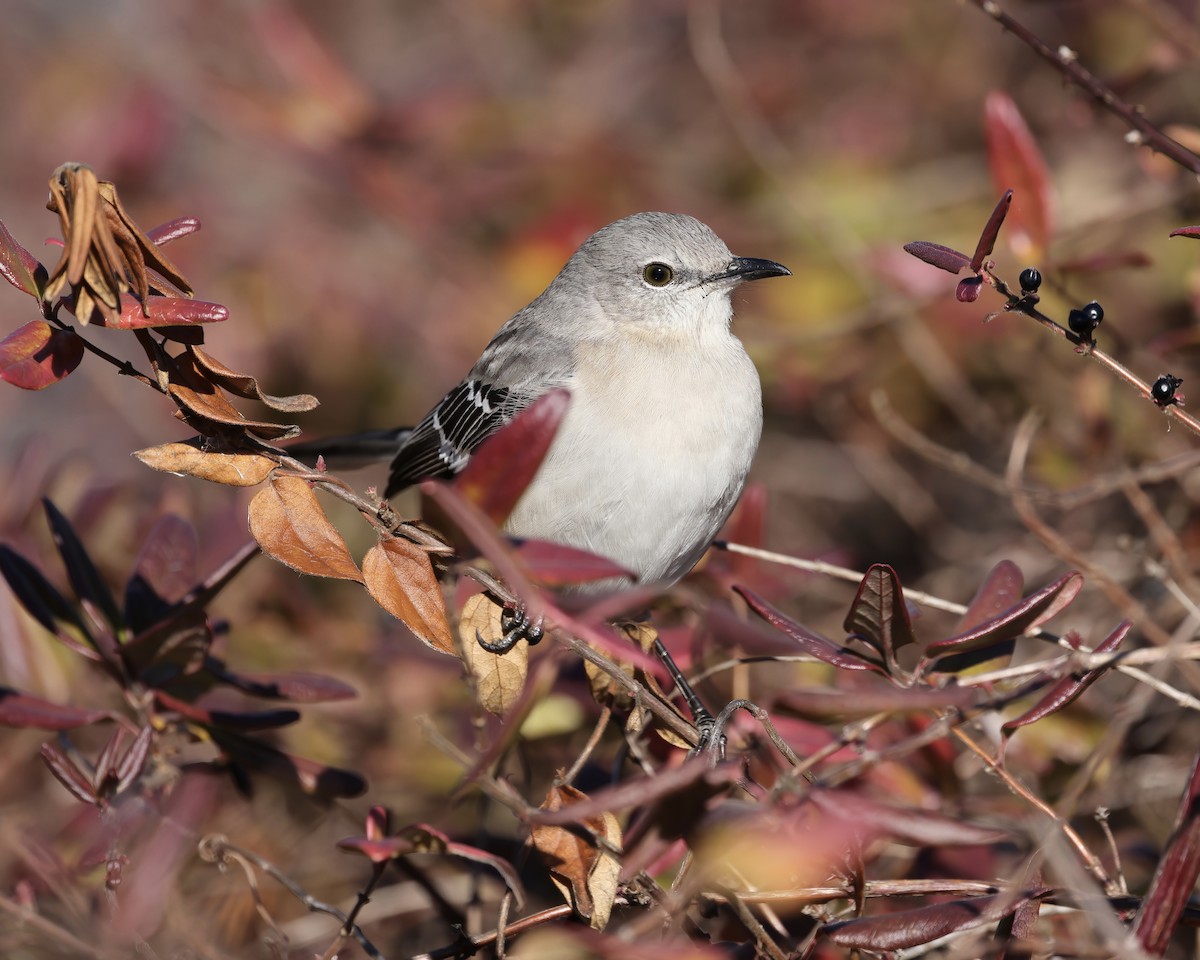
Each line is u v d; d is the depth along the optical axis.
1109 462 11.44
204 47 16.56
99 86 16.16
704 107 16.05
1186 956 8.45
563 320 10.59
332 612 11.99
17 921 7.62
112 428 14.83
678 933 6.96
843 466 14.31
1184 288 12.38
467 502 6.20
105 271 6.40
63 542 8.46
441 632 6.79
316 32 16.47
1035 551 11.68
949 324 12.98
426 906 9.31
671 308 10.22
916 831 6.32
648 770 7.71
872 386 13.49
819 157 14.85
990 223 6.77
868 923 6.58
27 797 9.80
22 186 15.98
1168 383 6.99
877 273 13.13
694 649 9.23
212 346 14.11
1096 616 10.94
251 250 14.62
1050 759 8.98
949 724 6.90
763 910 7.26
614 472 9.34
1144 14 11.98
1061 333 7.08
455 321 14.35
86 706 9.68
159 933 8.01
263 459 7.09
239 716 8.13
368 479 14.50
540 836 6.80
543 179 14.81
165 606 8.43
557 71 16.75
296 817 9.93
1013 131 9.88
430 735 6.66
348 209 15.07
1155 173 11.31
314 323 14.34
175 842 7.96
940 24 15.80
